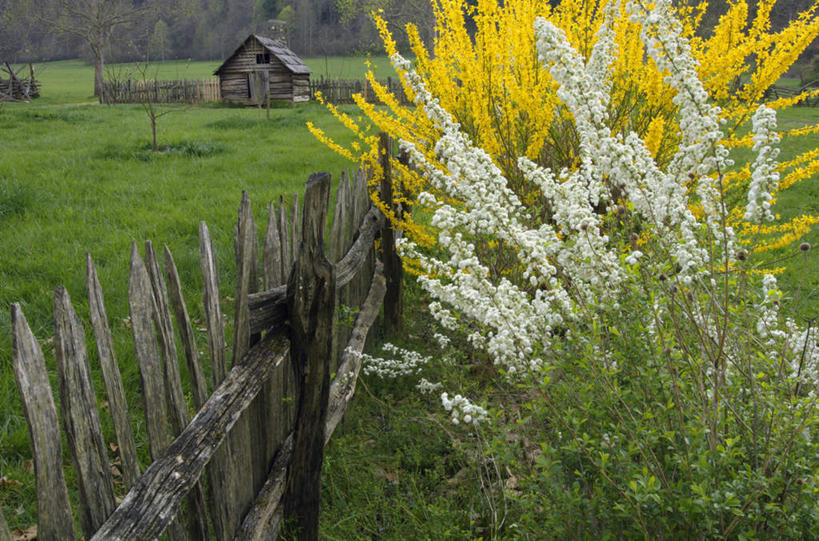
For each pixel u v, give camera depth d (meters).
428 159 4.07
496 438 1.99
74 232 6.27
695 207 3.50
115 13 36.88
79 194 7.91
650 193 2.23
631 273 1.89
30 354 1.29
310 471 2.47
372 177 4.53
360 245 3.80
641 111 4.12
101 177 9.20
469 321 2.50
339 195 3.42
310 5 62.00
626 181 2.25
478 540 2.22
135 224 6.63
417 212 5.88
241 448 2.26
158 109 24.80
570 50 2.29
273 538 2.41
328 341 2.39
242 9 72.56
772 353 2.11
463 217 2.23
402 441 3.11
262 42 28.72
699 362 1.86
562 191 2.37
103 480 1.54
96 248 5.75
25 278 5.03
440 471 2.90
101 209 7.08
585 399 1.91
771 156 1.79
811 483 1.55
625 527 1.92
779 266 5.44
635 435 1.83
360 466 2.96
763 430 1.92
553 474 1.85
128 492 1.60
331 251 3.28
